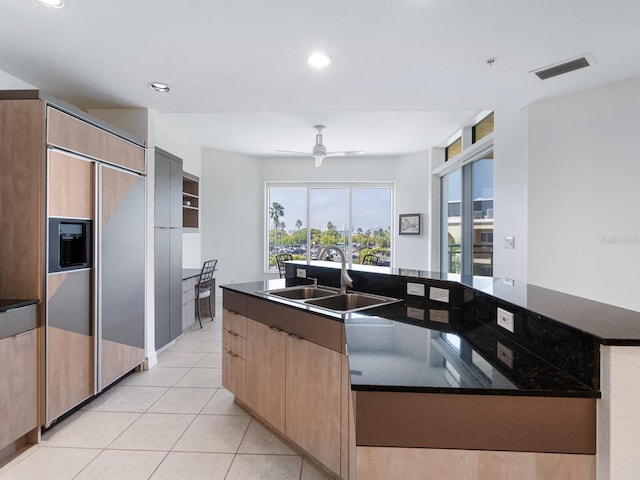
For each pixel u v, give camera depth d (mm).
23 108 2045
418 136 5305
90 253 2432
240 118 4488
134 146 2943
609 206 2697
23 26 1926
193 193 5488
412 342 1297
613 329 929
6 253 2055
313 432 1805
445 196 5953
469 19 1844
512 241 3318
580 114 2799
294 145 5871
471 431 914
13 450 1966
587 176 2781
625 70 2443
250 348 2309
